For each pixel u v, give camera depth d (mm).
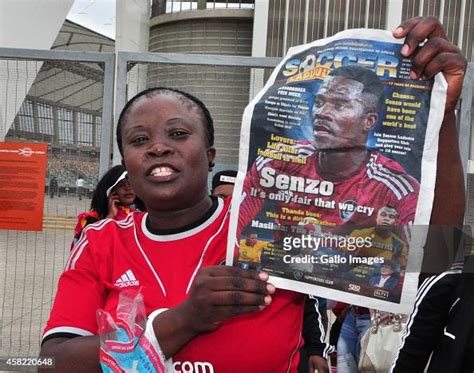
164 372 1049
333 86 1073
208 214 1205
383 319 1959
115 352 1013
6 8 5391
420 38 1036
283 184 1076
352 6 14461
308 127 1072
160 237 1188
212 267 1040
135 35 12883
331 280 1062
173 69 3225
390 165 1059
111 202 2838
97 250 1217
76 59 3141
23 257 3656
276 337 1105
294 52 1107
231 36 13234
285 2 14070
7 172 3266
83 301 1183
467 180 2730
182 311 1035
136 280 1156
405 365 1562
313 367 2094
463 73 1056
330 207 1067
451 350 1446
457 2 14219
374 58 1069
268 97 1090
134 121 1153
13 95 3334
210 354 1090
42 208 3268
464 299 1457
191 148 1142
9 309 4129
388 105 1062
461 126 2818
